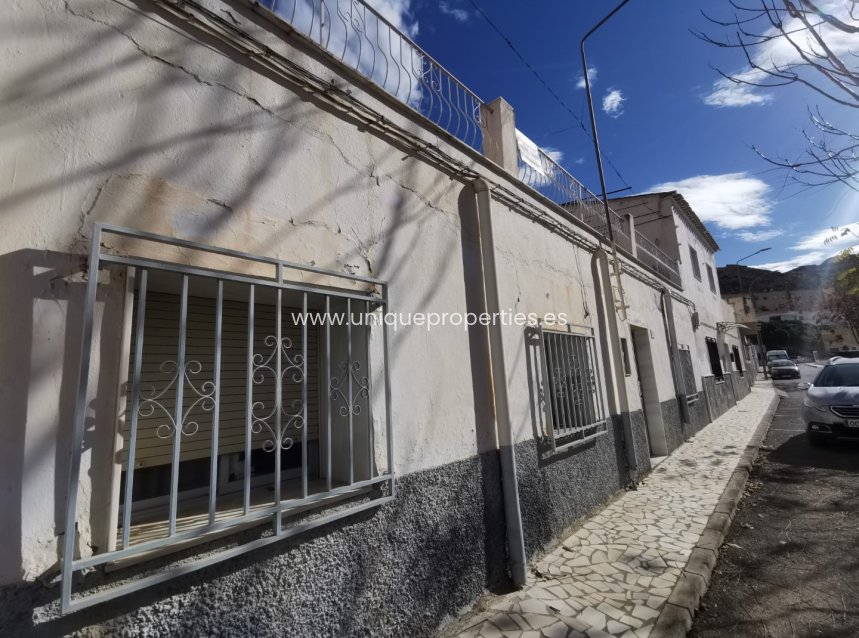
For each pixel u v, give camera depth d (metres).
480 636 2.55
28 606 1.27
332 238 2.38
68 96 1.54
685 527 4.08
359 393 2.41
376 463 2.39
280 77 2.25
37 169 1.44
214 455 1.65
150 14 1.79
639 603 2.84
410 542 2.51
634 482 5.55
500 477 3.35
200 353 2.08
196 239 1.81
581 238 5.43
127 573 1.45
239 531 1.75
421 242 3.02
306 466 2.01
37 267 1.41
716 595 3.07
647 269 8.18
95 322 1.50
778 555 3.58
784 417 10.98
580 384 4.80
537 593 3.03
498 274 3.64
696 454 7.19
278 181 2.16
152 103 1.75
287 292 2.13
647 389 7.48
